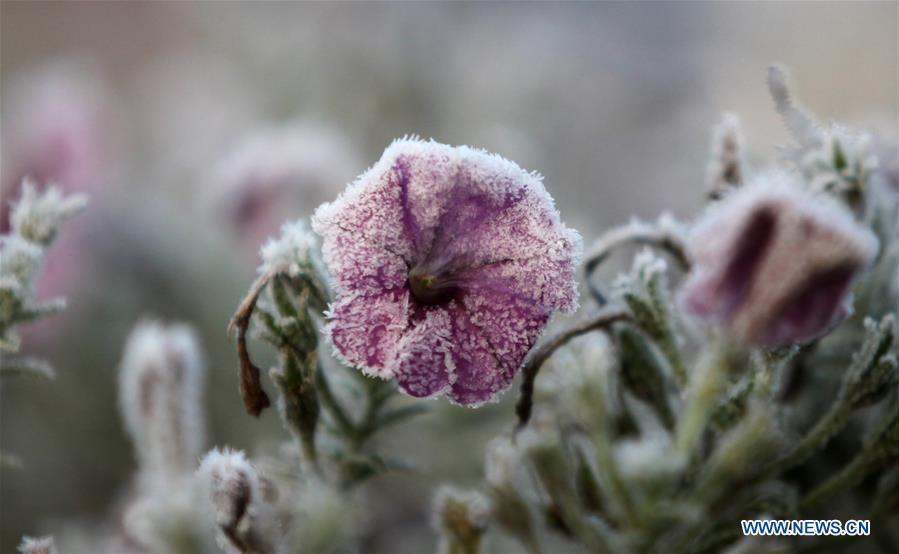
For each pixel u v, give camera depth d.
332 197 0.77
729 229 0.40
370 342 0.41
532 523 0.47
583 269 0.49
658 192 0.89
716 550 0.45
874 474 0.49
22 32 1.26
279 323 0.44
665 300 0.46
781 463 0.45
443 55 0.95
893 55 1.05
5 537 0.71
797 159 0.48
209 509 0.47
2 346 0.48
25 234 0.50
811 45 1.06
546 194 0.42
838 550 0.47
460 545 0.47
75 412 0.74
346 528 0.48
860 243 0.39
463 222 0.42
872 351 0.45
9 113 0.96
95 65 1.24
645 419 0.50
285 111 0.95
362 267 0.41
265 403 0.44
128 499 0.61
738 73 1.02
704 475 0.43
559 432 0.46
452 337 0.41
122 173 0.88
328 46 0.96
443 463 0.62
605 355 0.46
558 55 0.99
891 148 0.52
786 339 0.40
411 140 0.42
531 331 0.41
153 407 0.52
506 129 0.88
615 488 0.44
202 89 1.04
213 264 0.79
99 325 0.76
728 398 0.43
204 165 0.90
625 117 0.98
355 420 0.47
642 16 1.02
